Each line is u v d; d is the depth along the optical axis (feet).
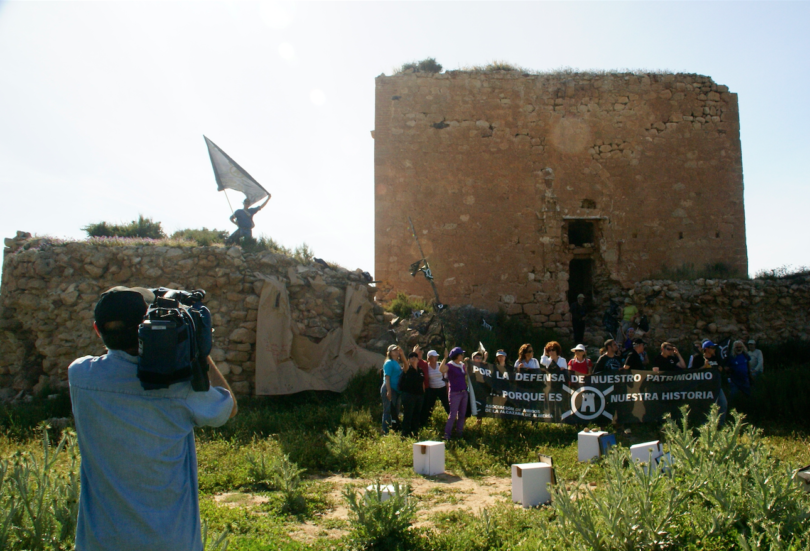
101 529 7.55
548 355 36.73
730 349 38.78
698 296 56.90
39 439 28.04
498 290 64.18
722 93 69.62
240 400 39.29
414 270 59.11
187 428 8.32
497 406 33.86
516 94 67.26
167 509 7.82
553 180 66.23
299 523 18.60
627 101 68.03
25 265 44.04
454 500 21.11
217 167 49.44
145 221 56.49
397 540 16.22
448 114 66.49
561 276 65.00
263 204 50.52
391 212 64.64
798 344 52.70
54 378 41.29
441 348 47.34
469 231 64.80
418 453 25.58
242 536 16.89
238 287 42.29
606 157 67.10
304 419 34.45
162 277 42.50
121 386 7.88
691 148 68.08
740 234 67.46
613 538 14.11
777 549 12.76
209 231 52.34
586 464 24.99
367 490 17.61
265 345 41.06
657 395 31.91
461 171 65.67
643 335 55.47
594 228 67.21
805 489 16.80
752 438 19.45
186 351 8.03
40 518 12.07
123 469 7.66
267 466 23.40
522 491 20.01
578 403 32.50
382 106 66.28
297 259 48.62
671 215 66.85
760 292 56.54
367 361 44.04
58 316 42.27
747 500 15.53
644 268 65.77
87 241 44.91
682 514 15.11
